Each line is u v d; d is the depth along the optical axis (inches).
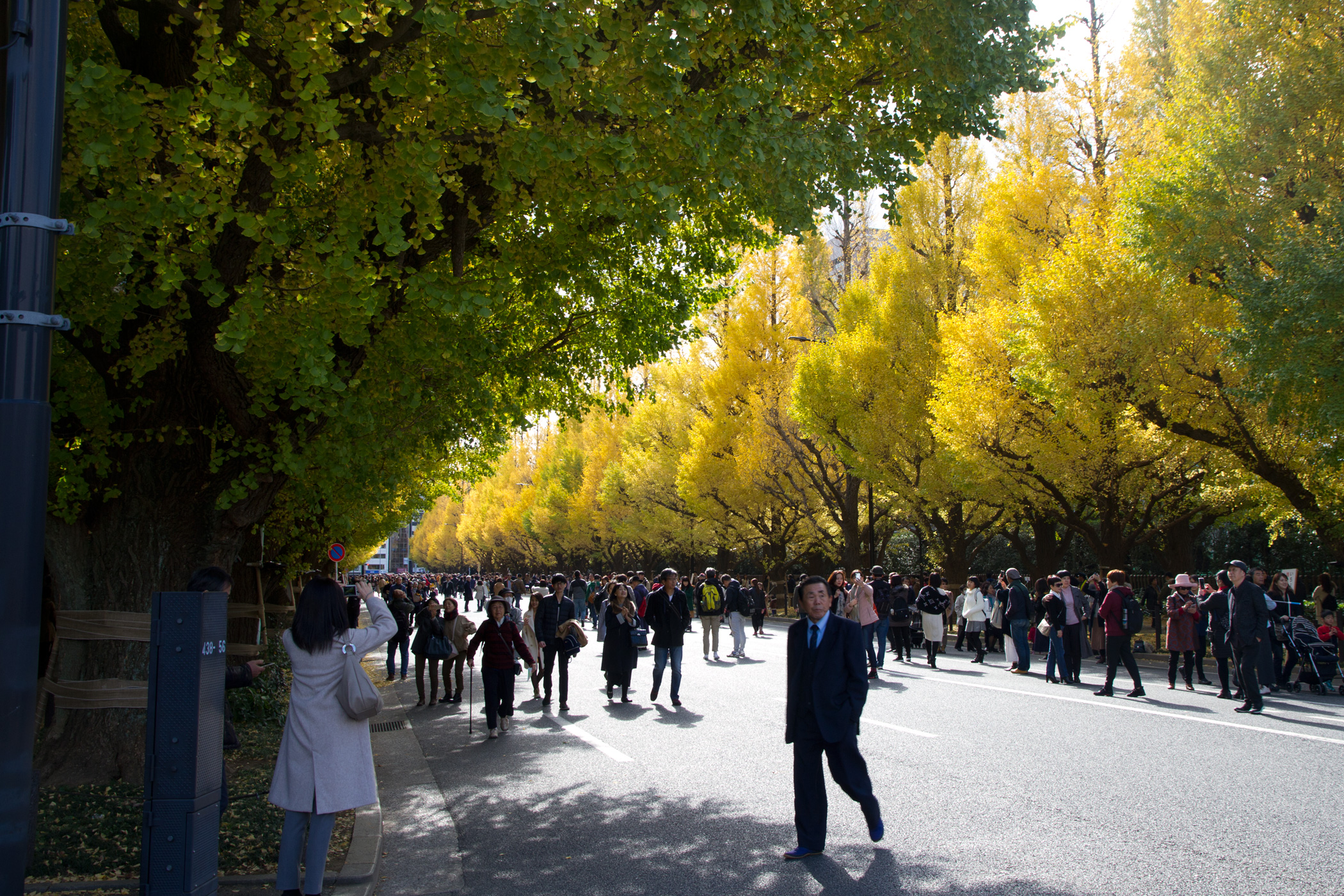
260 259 237.5
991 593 788.6
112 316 242.1
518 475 3312.0
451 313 252.8
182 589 285.0
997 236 894.4
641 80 266.5
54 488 275.9
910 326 1017.5
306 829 181.8
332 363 267.1
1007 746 320.8
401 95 235.1
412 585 1365.7
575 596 1307.8
